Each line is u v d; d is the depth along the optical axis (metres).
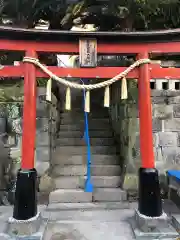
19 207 3.56
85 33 3.69
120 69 3.85
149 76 3.87
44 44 3.79
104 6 5.65
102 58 7.14
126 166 5.24
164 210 4.44
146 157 3.77
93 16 5.98
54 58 6.95
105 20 6.11
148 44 3.86
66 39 3.79
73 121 7.30
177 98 5.16
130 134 5.15
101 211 4.55
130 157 5.16
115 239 3.55
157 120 5.12
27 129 3.68
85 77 3.81
